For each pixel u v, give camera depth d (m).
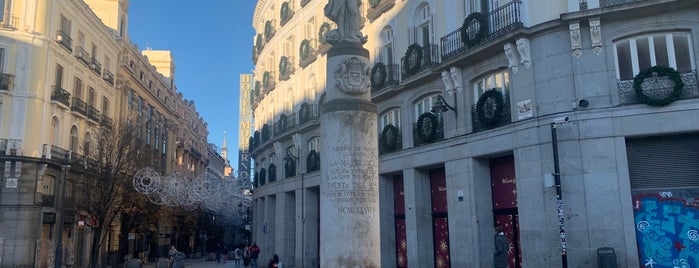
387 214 20.88
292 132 28.95
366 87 11.16
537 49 14.51
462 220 16.56
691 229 12.46
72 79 33.06
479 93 16.88
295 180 28.73
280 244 30.20
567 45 13.94
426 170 19.36
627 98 13.23
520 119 14.75
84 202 29.50
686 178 12.70
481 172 16.53
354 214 10.29
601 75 13.48
